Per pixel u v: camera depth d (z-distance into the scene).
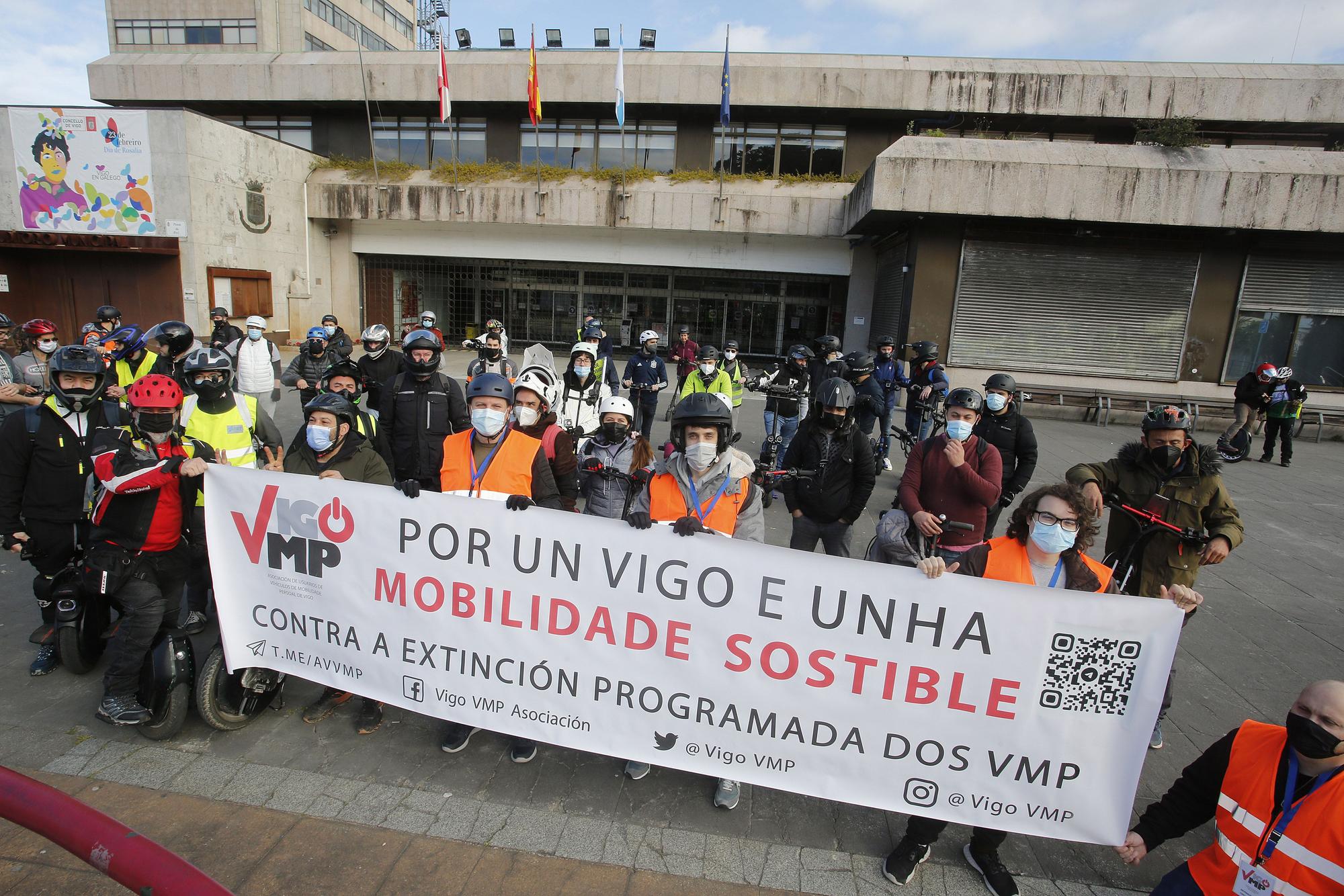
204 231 17.77
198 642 4.24
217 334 10.21
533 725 3.16
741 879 2.66
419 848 2.72
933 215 14.96
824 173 21.36
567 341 23.72
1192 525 3.52
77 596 3.65
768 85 20.36
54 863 2.60
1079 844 2.97
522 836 2.81
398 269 23.83
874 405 8.67
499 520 3.04
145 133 17.06
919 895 2.63
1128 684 2.59
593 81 21.03
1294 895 1.93
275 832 2.76
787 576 2.79
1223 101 18.06
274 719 3.54
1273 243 14.59
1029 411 15.20
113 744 3.26
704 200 20.91
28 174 17.06
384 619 3.25
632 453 4.50
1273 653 4.75
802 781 2.92
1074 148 14.48
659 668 2.98
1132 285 15.13
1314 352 14.98
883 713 2.80
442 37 19.23
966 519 4.00
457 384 5.08
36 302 18.08
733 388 9.22
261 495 3.29
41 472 3.70
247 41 37.19
